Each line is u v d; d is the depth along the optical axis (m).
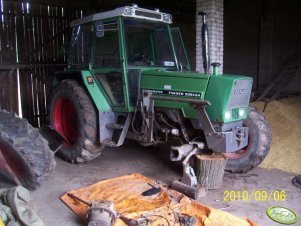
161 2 9.37
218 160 3.45
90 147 4.13
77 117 4.19
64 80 4.52
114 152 4.92
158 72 3.69
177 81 3.53
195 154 3.60
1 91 6.04
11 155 2.96
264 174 3.97
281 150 4.52
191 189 3.29
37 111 6.60
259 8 10.32
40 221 2.61
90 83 4.14
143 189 3.39
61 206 3.15
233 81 3.22
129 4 8.13
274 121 5.56
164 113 3.74
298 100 7.85
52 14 6.57
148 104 3.71
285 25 9.88
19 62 6.21
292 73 9.59
